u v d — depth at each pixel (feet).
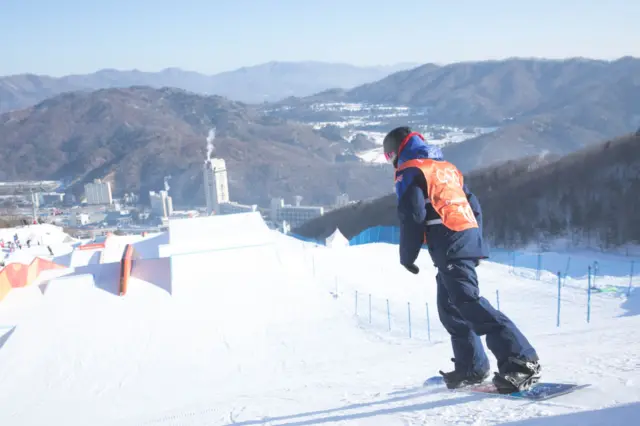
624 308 75.20
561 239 165.17
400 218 11.15
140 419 27.17
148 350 67.21
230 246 100.58
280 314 78.74
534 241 169.68
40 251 136.56
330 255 112.06
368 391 16.65
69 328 72.02
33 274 89.76
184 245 100.27
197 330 72.95
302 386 22.34
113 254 117.29
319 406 15.46
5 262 121.39
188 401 51.26
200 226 107.45
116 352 66.74
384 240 147.33
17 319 74.28
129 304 78.95
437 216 11.18
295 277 90.99
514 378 10.77
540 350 19.97
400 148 11.89
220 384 56.34
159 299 80.64
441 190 11.18
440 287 12.67
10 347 67.21
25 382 59.93
